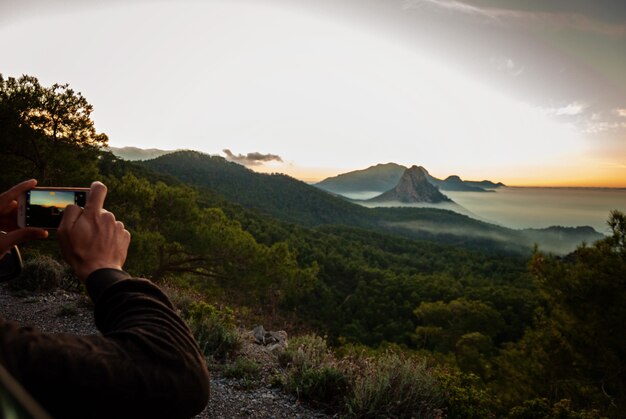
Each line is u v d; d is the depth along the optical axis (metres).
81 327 7.43
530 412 5.35
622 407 8.85
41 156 13.59
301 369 5.66
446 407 5.01
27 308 8.21
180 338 0.56
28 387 0.42
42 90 13.12
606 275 9.23
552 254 10.66
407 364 5.22
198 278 20.62
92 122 14.03
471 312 56.00
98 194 0.64
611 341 9.22
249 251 17.77
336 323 61.66
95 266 0.59
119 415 0.47
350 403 4.86
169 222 16.75
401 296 78.56
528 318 61.47
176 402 0.51
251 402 5.05
